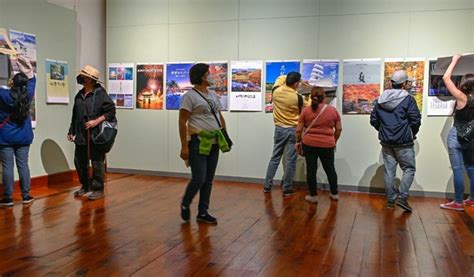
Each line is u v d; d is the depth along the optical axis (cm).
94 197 487
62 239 344
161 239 347
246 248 328
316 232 371
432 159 521
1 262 294
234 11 594
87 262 296
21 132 450
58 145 580
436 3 512
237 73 596
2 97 433
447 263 301
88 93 488
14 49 498
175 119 635
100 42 661
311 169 480
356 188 549
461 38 506
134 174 660
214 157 391
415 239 354
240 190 550
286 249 327
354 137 548
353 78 545
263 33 582
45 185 561
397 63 527
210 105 378
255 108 591
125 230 371
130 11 649
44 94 554
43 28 548
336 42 550
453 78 508
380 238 356
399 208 462
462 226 394
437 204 485
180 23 623
